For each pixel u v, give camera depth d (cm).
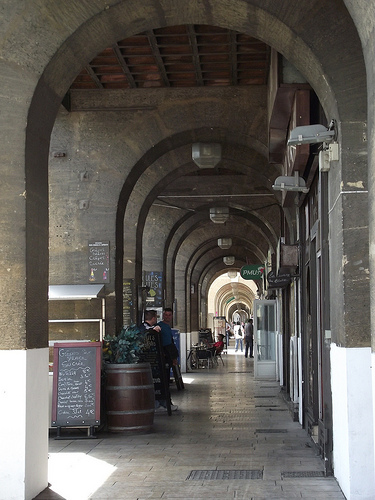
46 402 675
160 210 1952
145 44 1023
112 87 1180
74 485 669
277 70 801
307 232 992
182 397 1511
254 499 605
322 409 827
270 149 1018
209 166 1281
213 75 1140
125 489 650
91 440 930
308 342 1015
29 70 659
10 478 605
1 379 618
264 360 2044
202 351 2566
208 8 686
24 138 649
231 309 8912
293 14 638
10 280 630
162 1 673
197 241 2586
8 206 640
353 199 598
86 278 1173
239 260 3631
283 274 1232
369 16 433
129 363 998
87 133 1188
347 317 588
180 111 1171
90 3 671
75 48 694
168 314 1441
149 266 1947
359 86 611
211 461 778
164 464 764
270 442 903
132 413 980
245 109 1163
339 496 608
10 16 662
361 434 578
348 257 593
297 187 878
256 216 2005
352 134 605
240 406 1334
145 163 1220
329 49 621
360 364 584
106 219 1178
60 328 1136
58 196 1188
